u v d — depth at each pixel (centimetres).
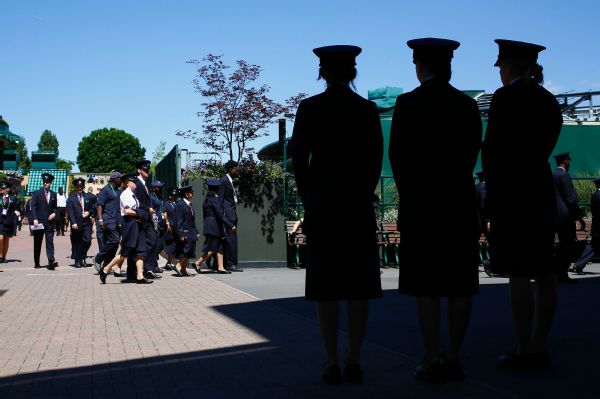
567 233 1140
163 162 2275
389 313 793
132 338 662
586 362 510
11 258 2002
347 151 459
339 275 452
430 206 450
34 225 1591
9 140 7812
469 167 462
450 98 459
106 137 11438
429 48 462
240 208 1566
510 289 485
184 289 1128
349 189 458
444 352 467
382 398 415
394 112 468
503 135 482
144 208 1264
